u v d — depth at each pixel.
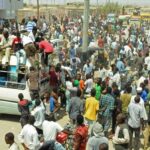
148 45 32.31
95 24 55.19
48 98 14.75
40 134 12.01
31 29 18.72
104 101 13.22
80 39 31.17
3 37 16.61
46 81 15.85
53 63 18.66
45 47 16.62
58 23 56.41
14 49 15.97
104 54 23.05
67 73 17.28
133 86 14.95
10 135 9.09
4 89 15.01
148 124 11.96
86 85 16.16
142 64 21.64
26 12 66.38
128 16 63.91
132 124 12.03
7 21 37.38
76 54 22.94
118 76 17.06
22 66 15.41
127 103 13.09
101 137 9.44
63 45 26.33
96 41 36.44
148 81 15.58
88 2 20.81
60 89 16.66
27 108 13.05
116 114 13.27
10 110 15.08
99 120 13.34
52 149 9.73
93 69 19.92
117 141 10.38
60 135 10.72
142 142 13.16
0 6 43.97
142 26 51.75
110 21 59.53
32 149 10.41
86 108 13.18
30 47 15.36
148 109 13.13
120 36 35.84
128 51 25.64
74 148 10.51
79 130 10.46
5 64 15.44
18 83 14.90
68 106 14.53
